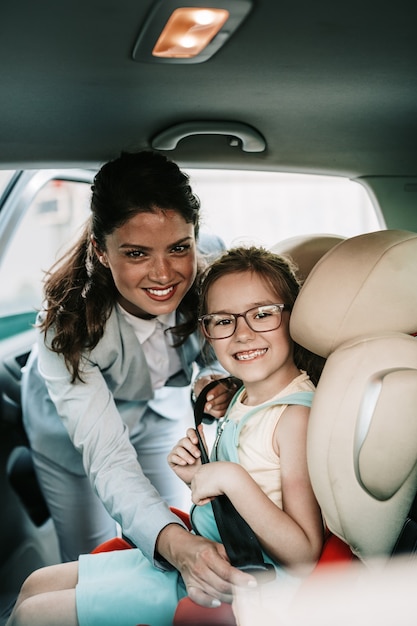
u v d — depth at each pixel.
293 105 1.49
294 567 1.21
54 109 1.43
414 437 1.03
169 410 2.10
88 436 1.55
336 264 1.12
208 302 1.43
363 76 1.33
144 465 2.13
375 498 1.06
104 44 1.12
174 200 1.39
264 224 5.43
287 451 1.28
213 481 1.22
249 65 1.25
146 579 1.33
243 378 1.38
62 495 2.14
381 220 1.88
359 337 1.09
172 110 1.49
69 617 1.30
